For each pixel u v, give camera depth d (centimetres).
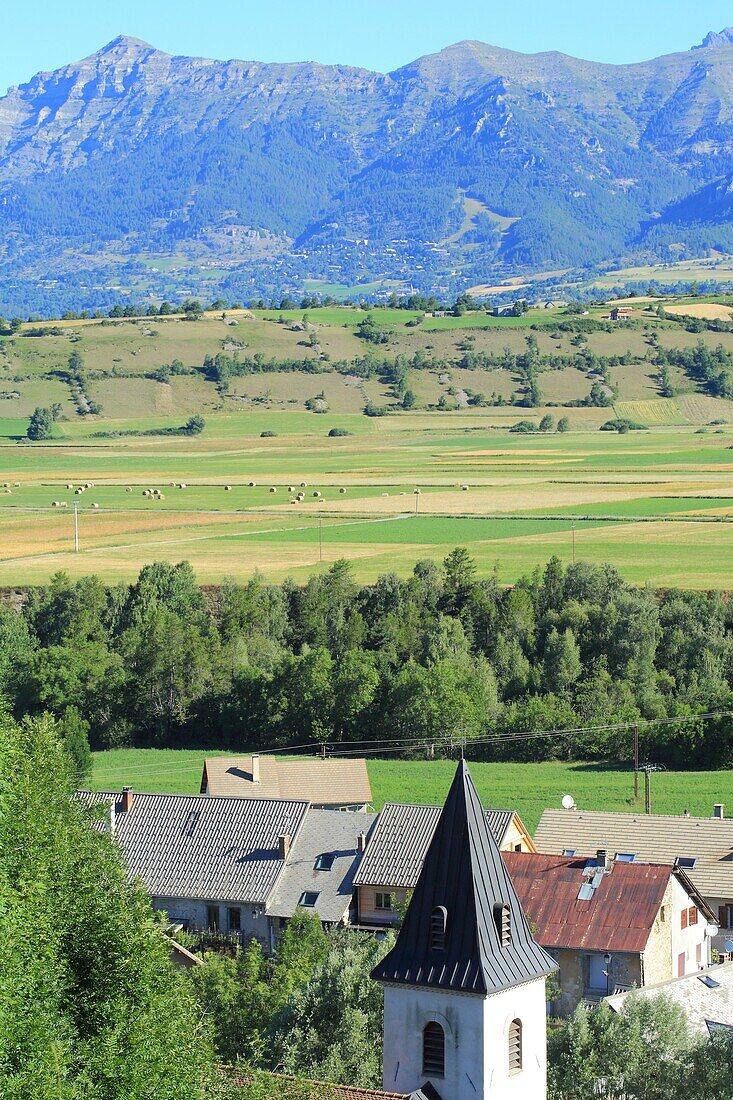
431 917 6569
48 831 7169
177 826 15188
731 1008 9725
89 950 6881
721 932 13512
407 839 14225
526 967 6544
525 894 12306
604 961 11712
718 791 18188
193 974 10169
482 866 6619
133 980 6781
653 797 17912
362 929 13650
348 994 8931
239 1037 9544
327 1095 6788
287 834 14788
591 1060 8106
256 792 17838
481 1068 6378
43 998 6300
